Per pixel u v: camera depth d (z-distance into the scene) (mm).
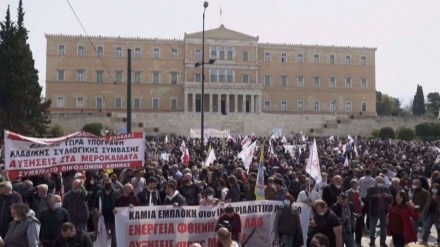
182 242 15172
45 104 75938
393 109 198375
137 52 134875
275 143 68500
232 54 138250
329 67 144500
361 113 145375
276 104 141125
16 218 12375
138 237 14875
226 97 134875
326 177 22766
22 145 17141
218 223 14195
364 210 23000
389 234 18328
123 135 19172
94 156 18578
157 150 53531
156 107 135500
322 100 143750
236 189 18375
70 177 21734
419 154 52469
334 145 68750
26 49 74312
